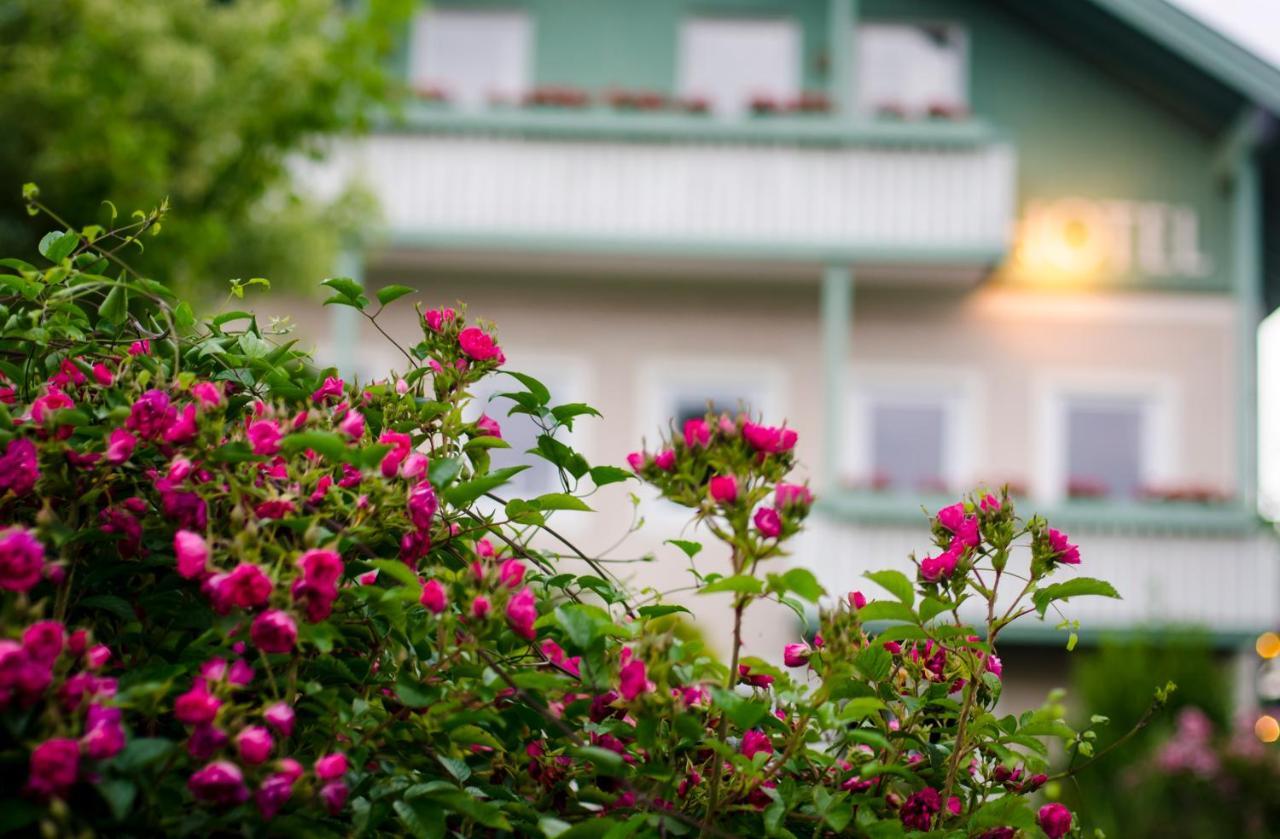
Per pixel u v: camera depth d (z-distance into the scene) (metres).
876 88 11.95
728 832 1.56
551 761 1.63
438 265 11.44
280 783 1.23
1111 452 11.43
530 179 10.97
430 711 1.46
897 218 10.83
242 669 1.29
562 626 1.46
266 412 1.48
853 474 11.34
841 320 10.78
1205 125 11.66
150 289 1.81
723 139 10.98
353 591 1.50
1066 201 11.66
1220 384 11.42
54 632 1.16
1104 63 11.73
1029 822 1.63
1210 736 8.08
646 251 10.87
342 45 7.81
